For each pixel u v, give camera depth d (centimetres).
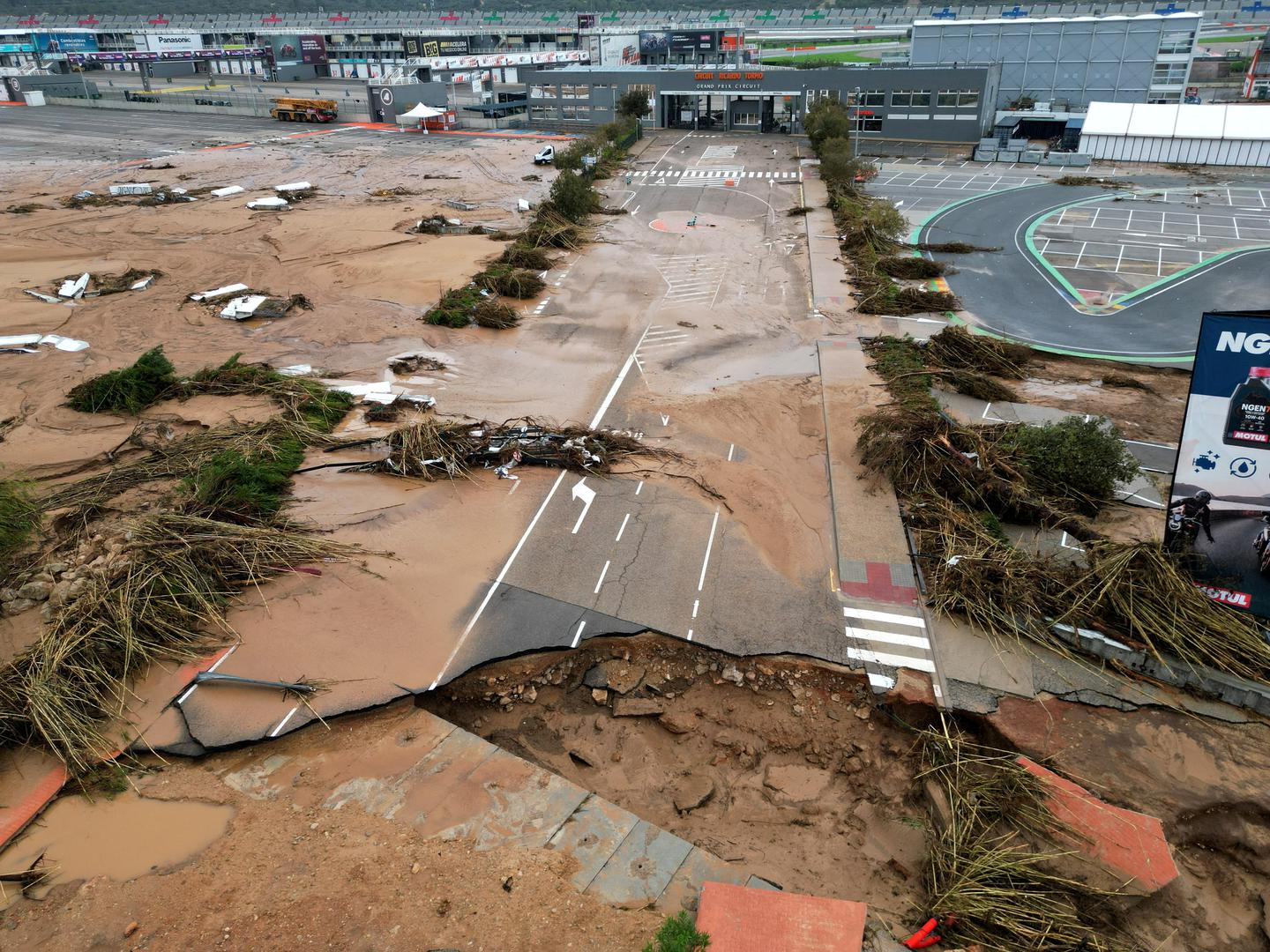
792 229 4350
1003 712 1297
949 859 1069
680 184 5509
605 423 2247
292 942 927
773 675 1397
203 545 1564
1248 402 1290
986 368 2623
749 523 1802
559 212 4344
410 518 1789
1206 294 3338
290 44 11806
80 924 956
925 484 1867
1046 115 6662
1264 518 1335
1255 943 1009
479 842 1076
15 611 1460
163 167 6025
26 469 1978
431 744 1237
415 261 3675
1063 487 1841
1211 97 8525
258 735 1226
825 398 2378
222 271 3544
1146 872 1043
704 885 987
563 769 1266
